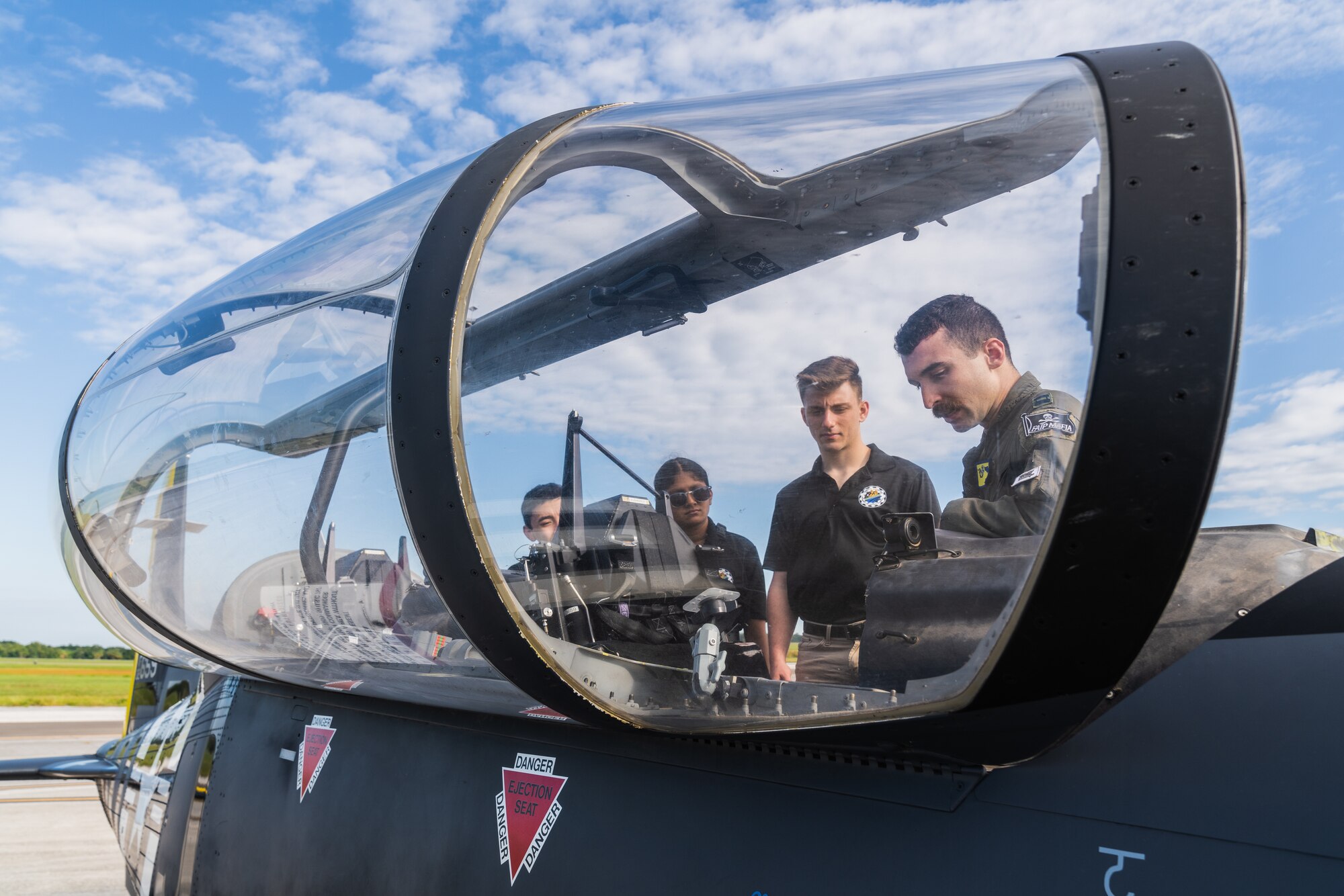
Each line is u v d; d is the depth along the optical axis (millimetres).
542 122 2408
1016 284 1760
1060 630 1501
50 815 9930
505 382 2207
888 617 1816
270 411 2785
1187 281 1410
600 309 2189
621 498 2139
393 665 2684
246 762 3504
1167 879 1513
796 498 1962
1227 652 1627
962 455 1781
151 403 3246
